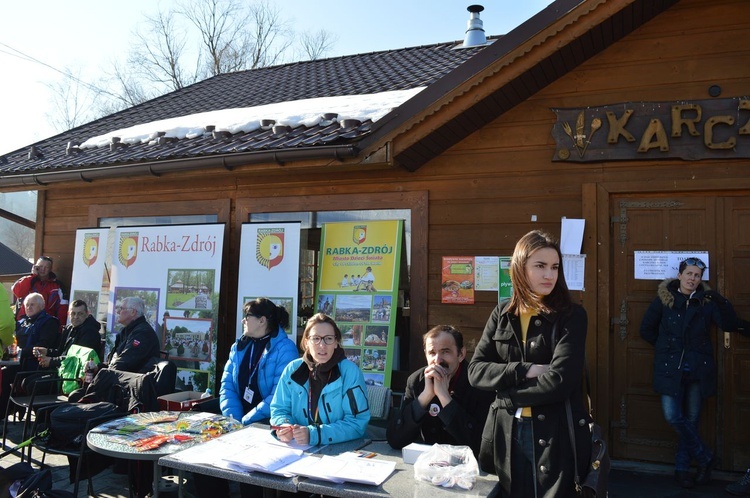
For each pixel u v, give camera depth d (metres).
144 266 6.67
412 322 5.68
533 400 2.56
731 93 4.79
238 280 6.19
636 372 5.03
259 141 6.03
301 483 2.81
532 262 2.68
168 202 6.98
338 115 6.22
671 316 4.67
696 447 4.55
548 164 5.29
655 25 5.01
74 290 7.23
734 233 4.85
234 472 2.97
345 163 5.35
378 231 5.82
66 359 5.94
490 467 2.85
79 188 7.73
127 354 5.44
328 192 6.10
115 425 3.77
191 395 5.14
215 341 6.16
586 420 2.64
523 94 5.24
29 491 3.52
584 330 2.64
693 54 4.90
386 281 5.68
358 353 5.63
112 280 6.85
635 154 4.97
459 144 5.60
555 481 2.55
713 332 4.88
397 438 3.32
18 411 6.76
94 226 7.49
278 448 3.25
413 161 5.55
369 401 4.52
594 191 5.13
